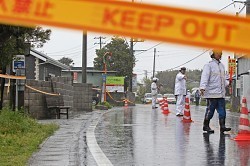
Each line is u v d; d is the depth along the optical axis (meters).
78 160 13.70
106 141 18.23
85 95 47.03
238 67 58.62
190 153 15.17
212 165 13.04
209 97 21.31
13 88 27.41
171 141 18.27
